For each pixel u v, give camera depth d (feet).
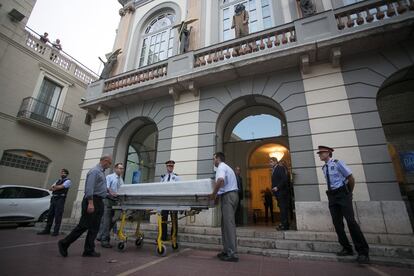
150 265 11.31
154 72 29.58
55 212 21.18
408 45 19.47
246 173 29.04
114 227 20.13
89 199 12.70
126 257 13.03
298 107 21.36
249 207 28.32
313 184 18.80
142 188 15.42
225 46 25.71
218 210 22.07
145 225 21.85
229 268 11.06
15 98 39.58
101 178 13.85
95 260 12.02
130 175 32.35
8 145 37.91
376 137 18.08
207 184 13.57
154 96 28.78
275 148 31.09
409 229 15.55
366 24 20.44
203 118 25.27
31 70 42.52
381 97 22.39
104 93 32.17
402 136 20.63
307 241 15.44
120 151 31.40
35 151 41.45
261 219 33.06
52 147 44.34
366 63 20.22
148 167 31.94
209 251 15.35
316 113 20.52
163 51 34.22
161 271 10.28
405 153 20.07
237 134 26.86
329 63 21.43
